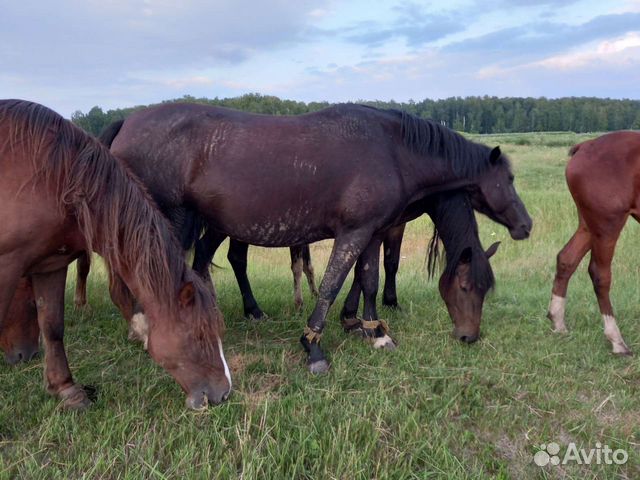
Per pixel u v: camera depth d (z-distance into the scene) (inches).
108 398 127.9
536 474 110.5
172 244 115.0
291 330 189.2
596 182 172.7
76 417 118.1
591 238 179.8
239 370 148.6
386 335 177.0
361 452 108.7
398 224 194.4
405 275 289.9
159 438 110.4
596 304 221.9
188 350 111.8
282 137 151.6
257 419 119.1
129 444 108.7
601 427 128.1
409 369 154.9
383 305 221.0
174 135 151.7
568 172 181.5
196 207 156.9
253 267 315.6
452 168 171.0
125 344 164.9
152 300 111.3
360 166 152.8
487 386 146.1
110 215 110.7
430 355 166.7
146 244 110.3
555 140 1470.2
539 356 167.0
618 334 175.6
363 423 117.6
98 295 221.0
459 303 178.5
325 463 104.1
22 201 103.6
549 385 147.3
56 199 107.5
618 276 269.7
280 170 149.8
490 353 170.2
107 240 112.0
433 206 185.8
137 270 110.7
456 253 177.8
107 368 146.8
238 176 149.7
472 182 176.7
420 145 165.5
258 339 178.9
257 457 103.0
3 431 113.7
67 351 160.1
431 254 201.9
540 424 128.8
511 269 295.1
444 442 113.3
